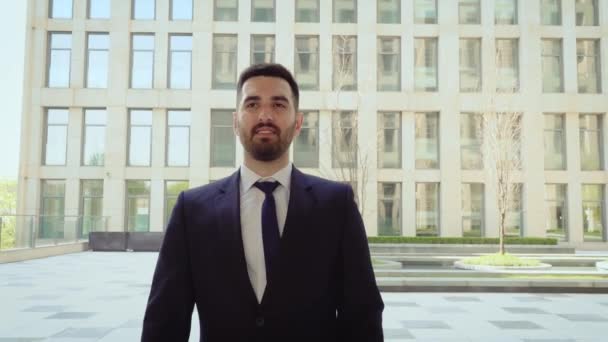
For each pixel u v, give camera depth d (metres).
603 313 9.09
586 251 26.70
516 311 9.27
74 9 28.70
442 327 7.80
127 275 14.43
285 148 2.19
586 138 29.22
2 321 8.00
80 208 28.16
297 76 29.05
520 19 29.00
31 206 27.81
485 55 28.86
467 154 28.75
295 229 2.08
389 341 6.89
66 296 10.64
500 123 20.25
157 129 28.42
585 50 29.62
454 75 28.73
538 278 12.26
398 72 29.31
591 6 29.97
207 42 28.69
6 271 15.35
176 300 2.10
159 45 28.73
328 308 2.09
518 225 27.91
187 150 28.89
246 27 28.89
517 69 29.19
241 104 2.20
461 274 13.23
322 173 27.59
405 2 29.16
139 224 28.27
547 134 29.05
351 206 2.21
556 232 28.42
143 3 29.31
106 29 28.69
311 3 29.61
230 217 2.12
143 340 2.04
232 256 2.07
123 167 28.06
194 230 2.16
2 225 17.91
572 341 6.93
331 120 28.38
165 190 28.39
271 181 2.19
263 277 2.08
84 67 28.67
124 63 28.47
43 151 28.56
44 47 28.52
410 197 28.14
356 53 28.98
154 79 28.67
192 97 28.42
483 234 28.27
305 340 2.01
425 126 29.09
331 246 2.12
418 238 24.53
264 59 29.17
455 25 28.97
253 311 2.02
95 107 28.52
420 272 13.23
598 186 28.91
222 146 28.73
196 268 2.12
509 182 19.48
